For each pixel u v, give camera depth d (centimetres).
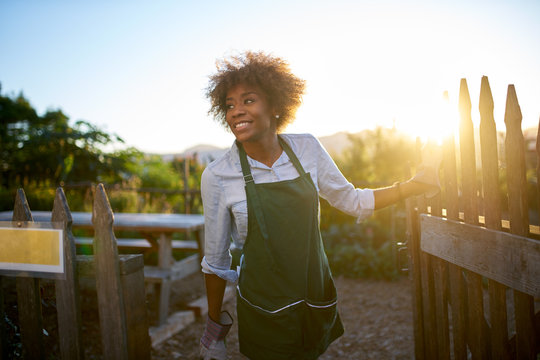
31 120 1290
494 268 147
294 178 162
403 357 304
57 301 177
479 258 157
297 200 156
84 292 433
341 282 531
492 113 146
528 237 132
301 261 158
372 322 382
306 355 163
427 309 215
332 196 178
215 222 166
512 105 133
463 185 168
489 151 147
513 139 133
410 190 168
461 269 182
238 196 161
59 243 173
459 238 171
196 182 983
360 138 854
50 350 232
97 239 171
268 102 167
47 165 1050
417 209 227
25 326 186
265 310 159
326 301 165
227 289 470
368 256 552
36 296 183
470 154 161
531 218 633
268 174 162
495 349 155
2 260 183
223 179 163
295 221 156
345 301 452
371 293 477
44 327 242
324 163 175
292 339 157
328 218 698
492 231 147
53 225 174
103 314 172
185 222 393
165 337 355
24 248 180
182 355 324
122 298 171
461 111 165
